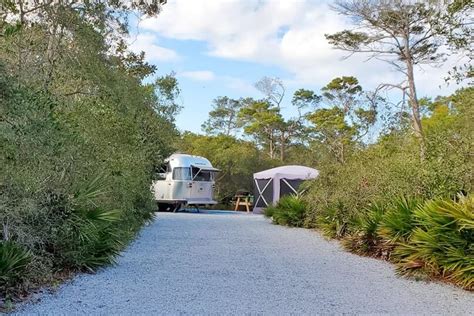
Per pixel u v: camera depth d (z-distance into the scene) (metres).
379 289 5.29
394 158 9.57
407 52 18.84
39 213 5.24
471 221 5.36
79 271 5.80
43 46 7.59
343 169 11.43
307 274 6.14
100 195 6.70
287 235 11.23
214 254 7.76
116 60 10.03
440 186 7.48
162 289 5.02
